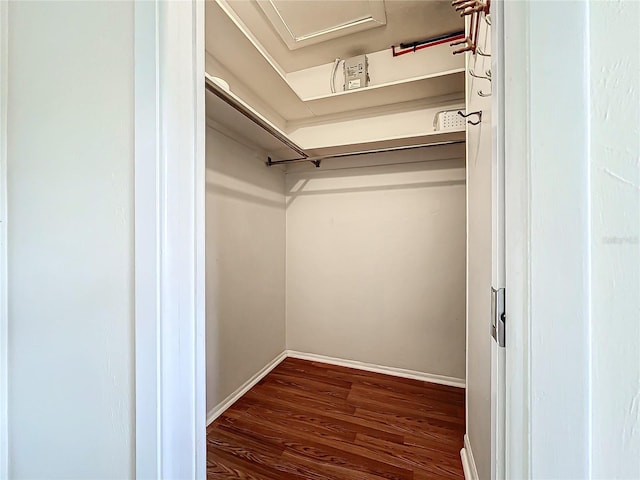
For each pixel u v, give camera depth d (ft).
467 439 4.62
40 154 2.57
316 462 4.61
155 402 1.90
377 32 6.39
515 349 1.29
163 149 1.90
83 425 2.32
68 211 2.40
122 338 2.12
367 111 7.47
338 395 6.63
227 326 6.35
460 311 7.12
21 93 2.68
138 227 1.96
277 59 7.34
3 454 2.77
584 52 1.16
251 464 4.58
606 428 1.19
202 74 2.20
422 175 7.43
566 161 1.18
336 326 8.29
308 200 8.54
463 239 7.09
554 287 1.20
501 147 1.41
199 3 2.17
